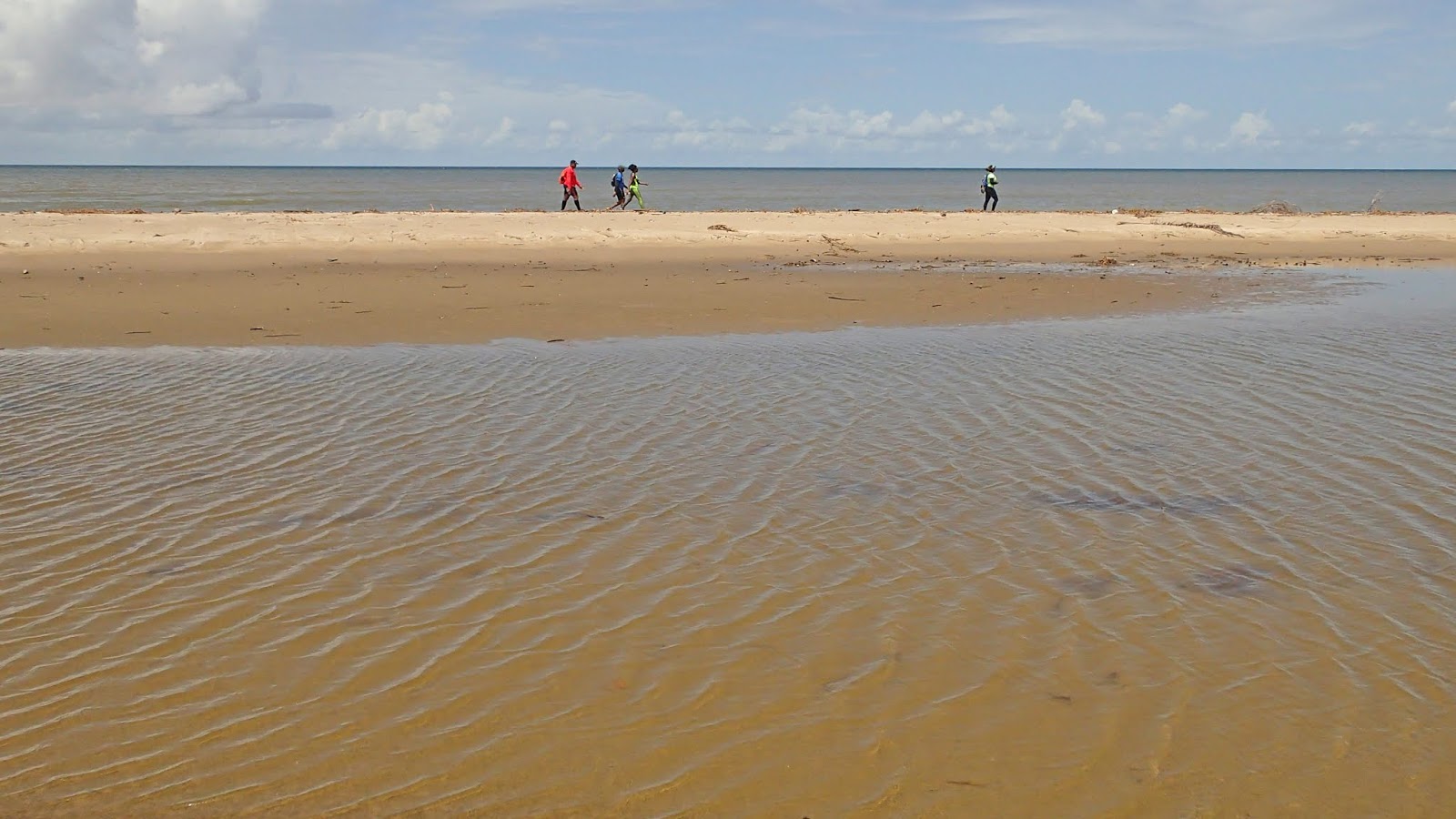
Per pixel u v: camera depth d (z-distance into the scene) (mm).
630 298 18094
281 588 6836
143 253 21984
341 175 162000
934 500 8453
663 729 5297
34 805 4664
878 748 5148
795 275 20938
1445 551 7496
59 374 12594
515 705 5500
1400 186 108750
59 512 8109
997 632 6285
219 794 4762
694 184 103625
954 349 14336
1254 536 7750
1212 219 31391
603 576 7031
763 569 7156
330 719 5367
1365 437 10172
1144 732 5285
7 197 53844
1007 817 4660
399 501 8383
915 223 28547
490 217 27797
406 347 14281
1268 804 4750
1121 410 11141
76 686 5660
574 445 9875
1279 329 15930
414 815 4617
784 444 9914
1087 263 23672
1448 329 15883
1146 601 6707
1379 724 5359
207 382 12227
